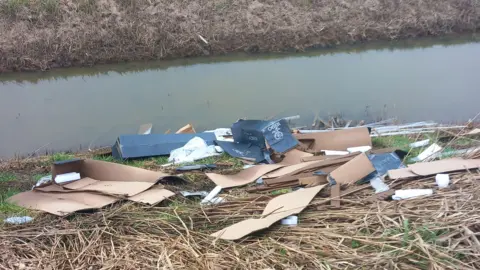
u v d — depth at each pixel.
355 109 7.71
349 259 3.07
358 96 8.29
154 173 4.61
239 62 10.68
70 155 5.93
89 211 4.01
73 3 11.02
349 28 11.71
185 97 8.56
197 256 3.19
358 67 10.00
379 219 3.48
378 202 3.76
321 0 12.20
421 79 9.12
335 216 3.63
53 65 10.22
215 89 8.92
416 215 3.49
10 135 7.18
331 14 11.89
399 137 5.86
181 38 10.88
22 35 10.34
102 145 6.82
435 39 12.14
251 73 9.80
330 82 9.10
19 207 4.19
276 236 3.44
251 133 5.47
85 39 10.48
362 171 4.22
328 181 4.16
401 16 12.12
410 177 4.14
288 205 3.78
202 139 5.75
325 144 5.46
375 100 8.09
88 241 3.51
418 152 5.21
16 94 8.97
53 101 8.60
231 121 7.52
